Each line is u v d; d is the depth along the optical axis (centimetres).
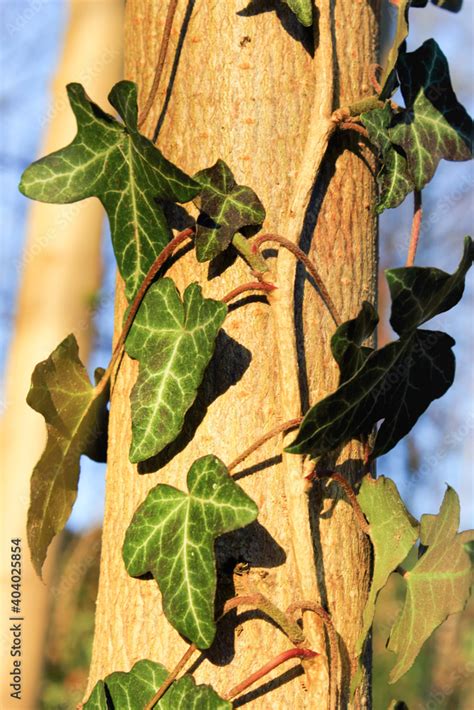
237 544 117
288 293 117
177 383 118
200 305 118
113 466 121
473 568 117
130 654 118
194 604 115
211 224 119
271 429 117
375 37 125
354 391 115
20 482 287
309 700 115
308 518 116
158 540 117
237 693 115
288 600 116
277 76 121
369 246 123
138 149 119
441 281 116
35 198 118
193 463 116
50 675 353
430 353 119
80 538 382
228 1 121
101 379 126
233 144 120
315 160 119
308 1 120
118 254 120
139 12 125
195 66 122
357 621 119
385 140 121
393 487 119
